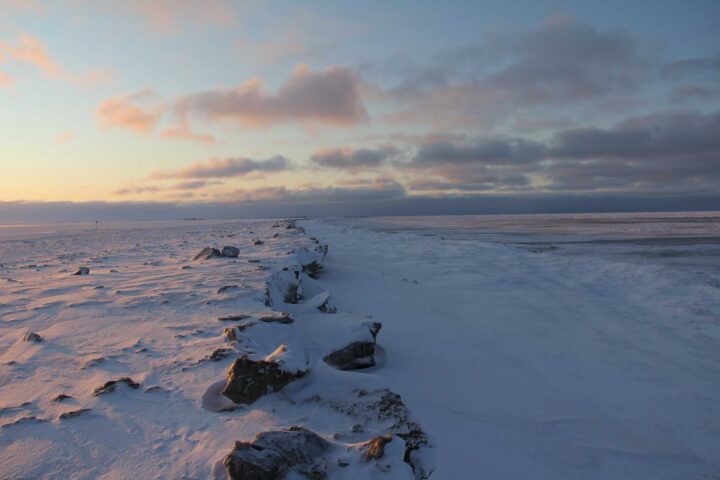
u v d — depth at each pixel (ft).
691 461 11.96
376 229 149.18
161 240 73.92
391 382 14.94
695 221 204.95
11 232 126.62
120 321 16.67
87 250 55.57
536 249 70.08
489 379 16.22
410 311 26.03
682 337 22.41
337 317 17.67
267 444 7.24
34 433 8.52
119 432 8.63
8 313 18.25
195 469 7.32
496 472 10.38
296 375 10.73
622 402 15.19
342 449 7.69
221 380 10.85
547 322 24.76
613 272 41.91
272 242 55.16
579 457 11.65
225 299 19.61
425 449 8.63
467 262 49.39
